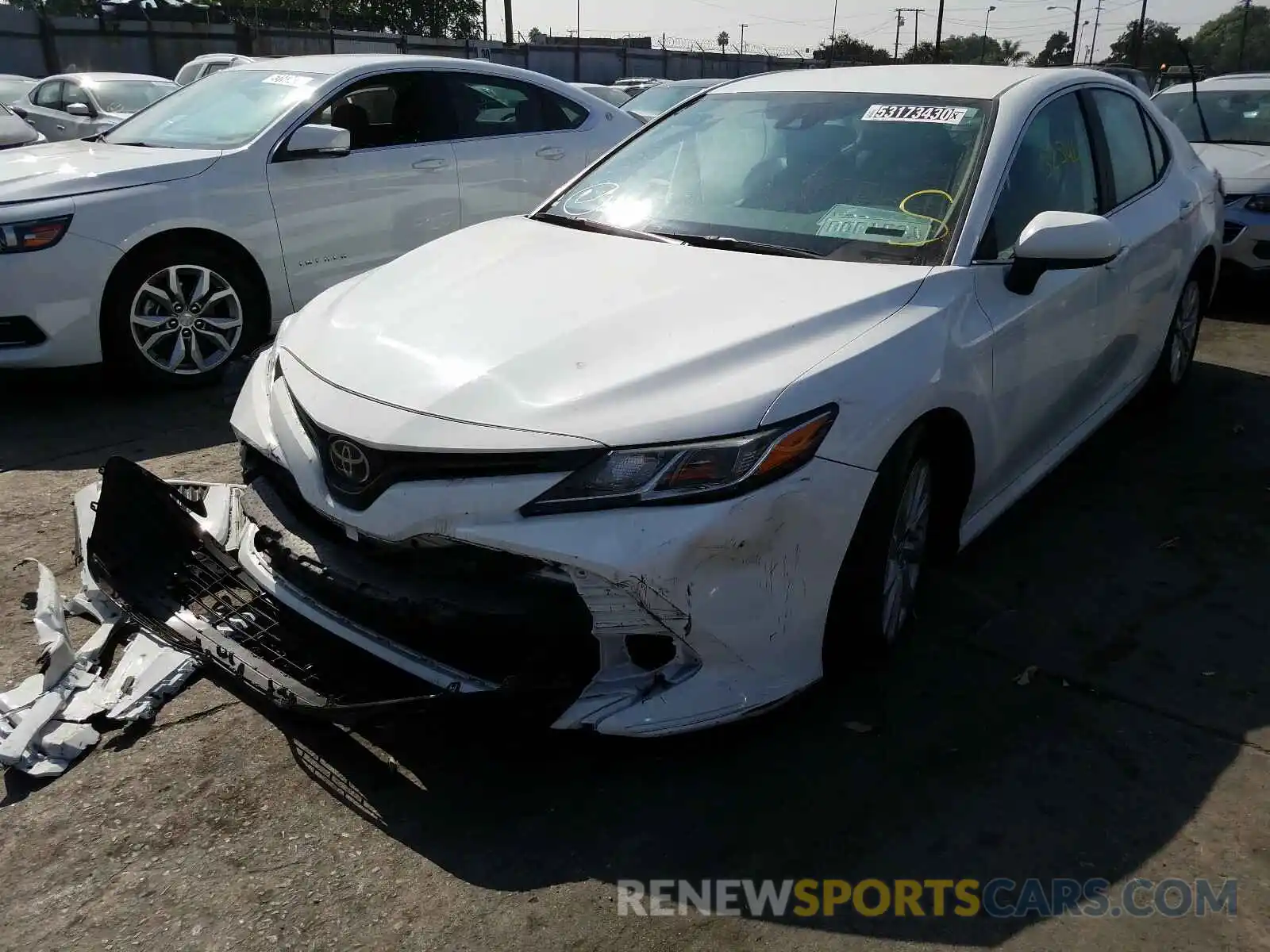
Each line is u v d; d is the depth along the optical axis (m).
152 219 4.93
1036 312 3.22
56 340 4.79
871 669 2.95
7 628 3.09
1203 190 4.97
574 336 2.58
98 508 3.01
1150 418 5.16
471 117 6.18
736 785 2.51
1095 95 4.09
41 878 2.20
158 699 2.76
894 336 2.65
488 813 2.41
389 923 2.11
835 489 2.43
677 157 3.75
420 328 2.75
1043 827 2.40
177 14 28.20
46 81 13.41
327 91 5.59
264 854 2.28
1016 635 3.19
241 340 5.39
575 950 2.05
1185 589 3.50
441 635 2.38
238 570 2.88
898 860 2.30
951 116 3.46
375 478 2.41
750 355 2.49
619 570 2.21
